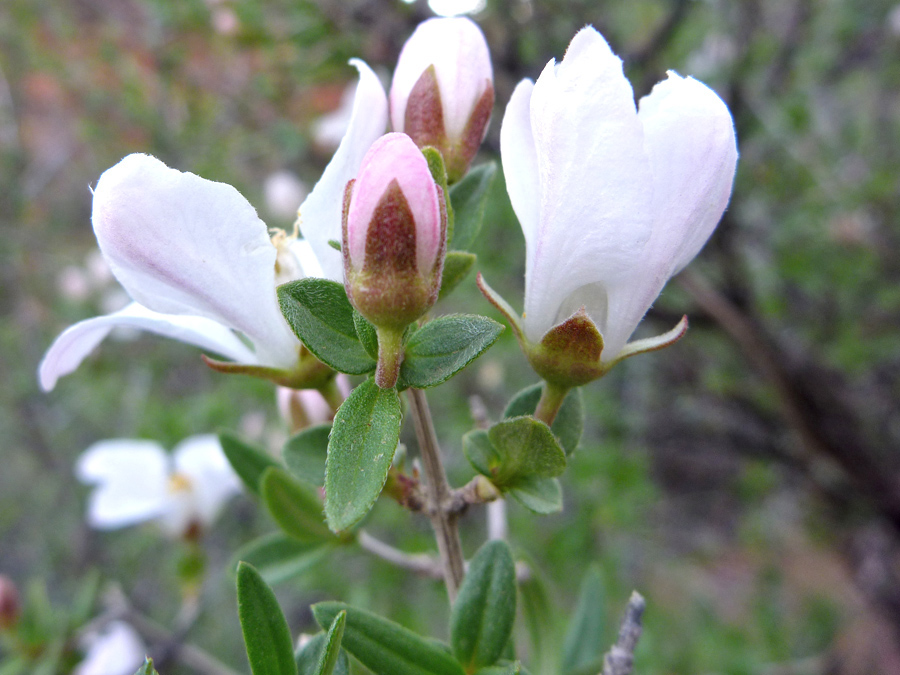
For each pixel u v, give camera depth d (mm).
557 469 51
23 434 298
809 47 221
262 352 54
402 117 57
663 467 274
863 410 235
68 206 311
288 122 216
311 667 49
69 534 292
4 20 253
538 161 48
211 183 47
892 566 245
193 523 122
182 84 227
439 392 217
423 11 169
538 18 183
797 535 291
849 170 239
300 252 58
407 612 187
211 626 249
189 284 49
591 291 50
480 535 216
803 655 240
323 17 167
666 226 47
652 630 207
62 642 118
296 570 72
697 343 231
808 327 229
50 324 294
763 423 230
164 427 222
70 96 263
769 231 219
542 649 79
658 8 212
